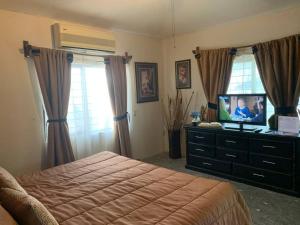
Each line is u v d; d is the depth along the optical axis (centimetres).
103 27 388
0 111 292
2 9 288
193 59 447
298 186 288
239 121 354
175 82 481
